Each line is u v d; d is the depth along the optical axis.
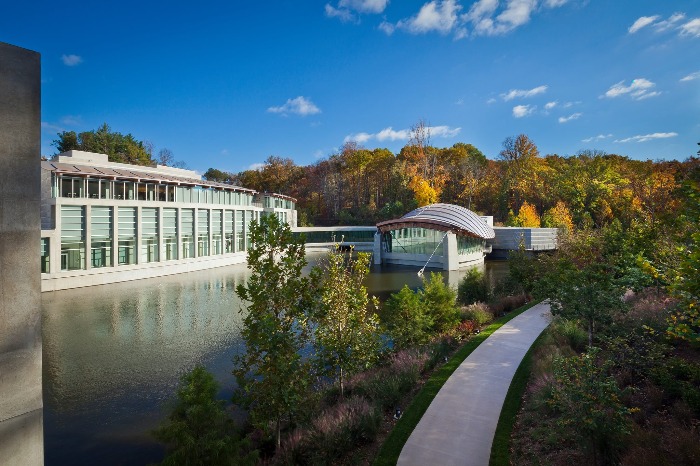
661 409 10.06
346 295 13.45
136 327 25.19
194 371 8.87
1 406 4.38
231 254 60.09
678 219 9.76
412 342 18.58
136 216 46.09
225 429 8.90
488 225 69.00
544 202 87.31
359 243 88.00
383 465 9.23
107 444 12.33
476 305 23.72
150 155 112.69
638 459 7.54
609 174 82.25
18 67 4.47
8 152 4.38
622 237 24.17
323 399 13.52
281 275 10.53
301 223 97.25
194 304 31.89
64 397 15.45
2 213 4.34
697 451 7.44
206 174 137.62
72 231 40.09
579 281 15.84
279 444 10.61
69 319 27.17
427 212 62.25
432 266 54.94
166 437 8.07
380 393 13.05
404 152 110.56
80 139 87.88
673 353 12.89
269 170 123.00
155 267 47.12
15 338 4.49
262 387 9.94
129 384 16.61
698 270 7.60
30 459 4.64
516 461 9.23
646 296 19.33
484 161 119.94
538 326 20.05
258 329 9.73
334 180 109.94
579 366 9.08
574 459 8.69
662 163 82.25
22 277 4.54
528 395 12.52
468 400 12.28
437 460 9.31
